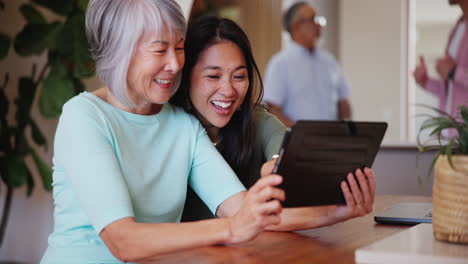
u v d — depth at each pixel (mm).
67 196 1301
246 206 1076
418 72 3975
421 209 1584
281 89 4555
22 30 3033
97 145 1222
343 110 4828
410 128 6109
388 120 6203
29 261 3404
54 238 1313
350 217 1285
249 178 1676
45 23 3062
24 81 3113
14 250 3404
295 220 1320
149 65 1277
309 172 1135
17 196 3391
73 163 1210
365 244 1169
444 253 948
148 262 1066
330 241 1208
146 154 1364
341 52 6309
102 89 1407
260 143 1676
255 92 1631
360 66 6258
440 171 1045
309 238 1247
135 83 1305
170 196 1390
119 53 1275
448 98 3807
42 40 3021
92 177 1175
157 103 1356
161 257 1088
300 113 4590
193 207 1593
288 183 1114
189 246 1071
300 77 4559
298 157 1092
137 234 1095
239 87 1537
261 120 1704
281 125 1691
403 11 6082
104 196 1149
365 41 6227
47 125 3412
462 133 1047
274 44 5395
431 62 6066
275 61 4594
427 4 6023
